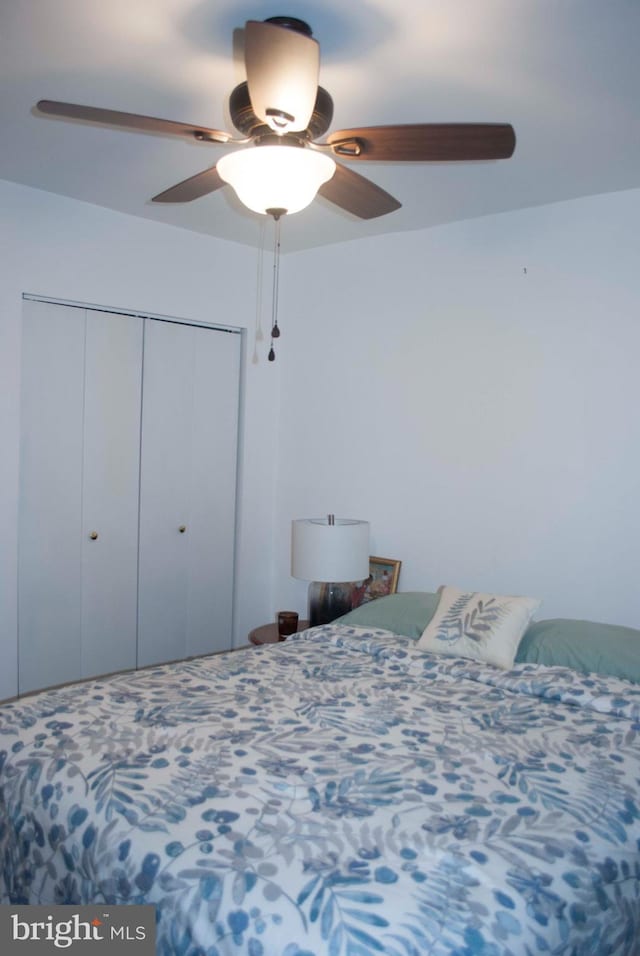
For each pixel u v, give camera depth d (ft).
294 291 13.06
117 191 10.03
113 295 11.03
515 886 4.17
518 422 10.16
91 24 5.71
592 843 4.70
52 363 10.66
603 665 7.69
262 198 5.62
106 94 6.96
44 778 5.41
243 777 5.38
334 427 12.48
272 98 4.74
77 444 11.03
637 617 9.12
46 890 5.02
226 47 6.04
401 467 11.53
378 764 5.67
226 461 13.01
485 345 10.50
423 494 11.25
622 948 4.50
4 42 6.01
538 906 4.08
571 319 9.63
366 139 5.34
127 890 4.39
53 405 10.72
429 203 9.90
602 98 6.75
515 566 10.23
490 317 10.43
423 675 7.98
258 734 6.20
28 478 10.54
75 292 10.61
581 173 8.64
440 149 5.44
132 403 11.64
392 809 4.97
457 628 8.46
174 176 9.35
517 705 7.07
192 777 5.36
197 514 12.68
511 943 3.81
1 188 9.75
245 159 5.32
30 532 10.62
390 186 9.20
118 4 5.42
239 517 13.15
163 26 5.72
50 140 8.21
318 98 5.61
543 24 5.56
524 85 6.53
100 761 5.57
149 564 12.09
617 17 5.45
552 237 9.80
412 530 11.41
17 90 6.92
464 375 10.74
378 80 6.47
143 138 8.09
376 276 11.80
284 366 13.28
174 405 12.19
